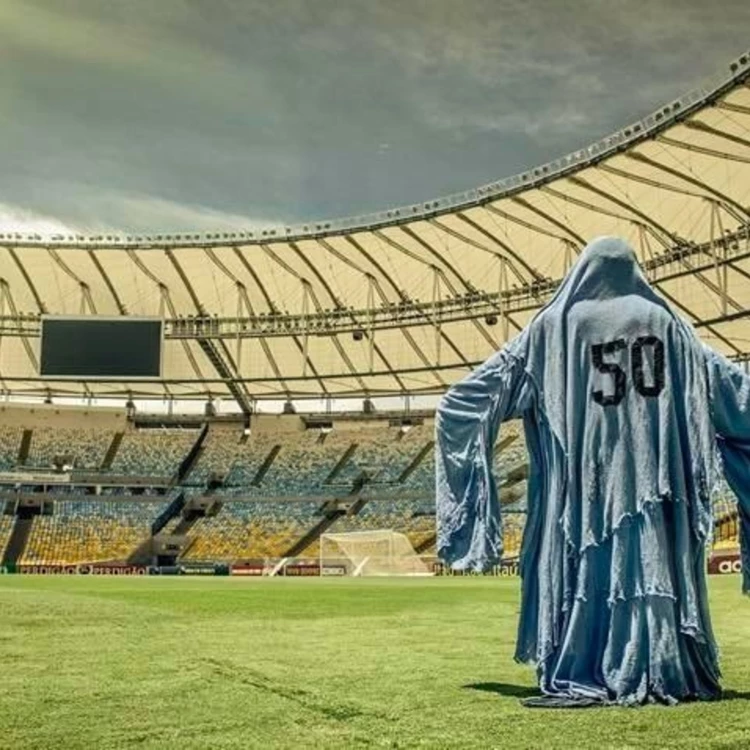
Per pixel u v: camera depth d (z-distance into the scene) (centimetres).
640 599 707
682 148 4269
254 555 6538
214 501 7044
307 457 7369
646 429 737
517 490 6094
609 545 727
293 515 6862
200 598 2466
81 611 1872
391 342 6662
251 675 875
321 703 705
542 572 746
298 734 584
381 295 6166
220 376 7281
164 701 718
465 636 1320
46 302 6431
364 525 6694
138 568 6291
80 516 6844
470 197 5006
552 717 636
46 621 1606
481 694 748
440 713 658
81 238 5744
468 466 767
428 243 5547
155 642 1220
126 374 5988
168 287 6319
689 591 715
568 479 745
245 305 6500
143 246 5769
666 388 747
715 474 739
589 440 744
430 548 6381
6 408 7475
